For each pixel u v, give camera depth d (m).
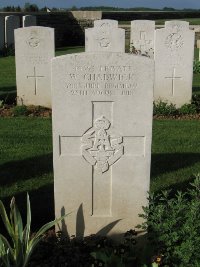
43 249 1.58
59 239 1.68
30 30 3.66
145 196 1.69
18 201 2.05
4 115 3.63
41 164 2.49
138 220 1.72
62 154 1.63
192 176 2.34
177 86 3.77
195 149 2.77
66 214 1.58
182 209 1.54
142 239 1.72
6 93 4.34
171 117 3.64
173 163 2.53
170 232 1.49
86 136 1.62
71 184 1.67
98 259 1.50
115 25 5.51
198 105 3.86
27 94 3.84
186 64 3.70
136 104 1.58
